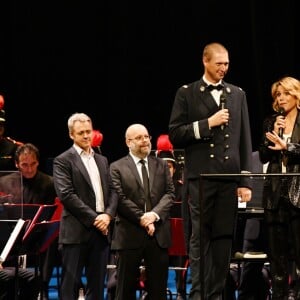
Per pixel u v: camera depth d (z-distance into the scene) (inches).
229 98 366.9
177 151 491.5
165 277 422.0
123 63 648.4
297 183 360.5
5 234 396.8
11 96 650.8
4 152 518.6
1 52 648.4
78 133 425.1
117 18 647.1
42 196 466.0
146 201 426.3
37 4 649.0
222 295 372.5
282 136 363.3
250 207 396.8
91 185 421.4
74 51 652.1
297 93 369.4
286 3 603.2
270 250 366.3
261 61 606.2
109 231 438.6
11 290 432.1
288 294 368.8
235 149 365.1
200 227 353.1
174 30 639.1
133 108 649.0
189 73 637.9
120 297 419.8
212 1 630.5
